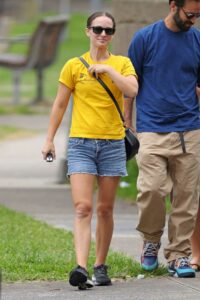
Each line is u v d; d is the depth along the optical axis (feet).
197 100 57.21
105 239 53.98
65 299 50.62
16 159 116.57
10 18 315.78
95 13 52.85
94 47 52.95
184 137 56.08
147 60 56.29
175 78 56.08
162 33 55.93
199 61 56.59
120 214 82.12
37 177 103.71
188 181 56.18
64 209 84.23
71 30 296.51
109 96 52.70
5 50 245.24
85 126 52.90
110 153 53.16
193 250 59.36
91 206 52.75
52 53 174.29
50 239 68.18
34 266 57.72
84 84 52.75
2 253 62.03
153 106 56.29
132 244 68.03
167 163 56.54
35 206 85.71
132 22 94.07
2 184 98.89
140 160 56.03
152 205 55.67
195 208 56.65
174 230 56.54
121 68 53.06
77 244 52.29
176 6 55.16
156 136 56.08
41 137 135.44
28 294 51.78
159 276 56.70
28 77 223.92
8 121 152.87
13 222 75.51
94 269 54.24
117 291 52.65
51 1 357.00
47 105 175.01
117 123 53.16
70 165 53.16
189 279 55.88
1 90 198.18
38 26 169.07
